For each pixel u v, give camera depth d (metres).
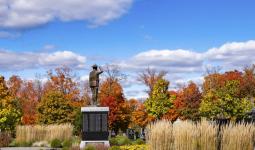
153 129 19.33
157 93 66.12
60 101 62.59
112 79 77.12
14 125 56.81
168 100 65.69
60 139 38.94
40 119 62.78
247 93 68.56
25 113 81.12
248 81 69.56
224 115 54.22
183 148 18.30
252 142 18.00
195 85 67.06
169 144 19.03
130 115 65.44
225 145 17.94
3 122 55.88
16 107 64.44
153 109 65.62
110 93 70.00
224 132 18.09
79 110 49.84
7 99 58.00
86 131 34.03
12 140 39.59
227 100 54.59
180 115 64.25
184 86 74.75
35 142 38.88
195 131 18.27
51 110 62.12
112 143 36.19
